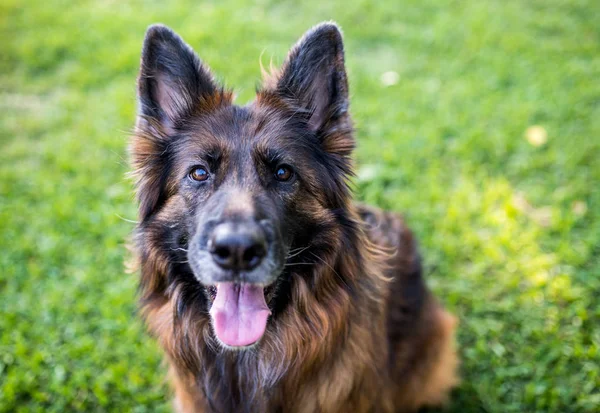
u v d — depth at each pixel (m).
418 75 1.35
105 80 1.34
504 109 1.20
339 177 0.63
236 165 0.60
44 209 0.99
